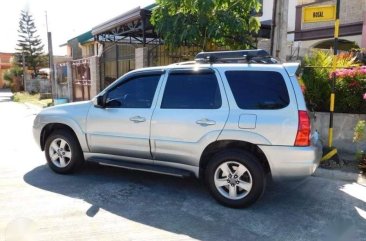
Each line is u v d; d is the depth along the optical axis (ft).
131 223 13.67
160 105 16.83
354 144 23.56
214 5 27.53
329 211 15.20
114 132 17.85
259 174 14.70
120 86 18.26
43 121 19.97
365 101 23.56
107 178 19.16
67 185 17.95
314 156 14.37
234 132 14.96
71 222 13.65
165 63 38.32
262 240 12.59
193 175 16.29
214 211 14.96
